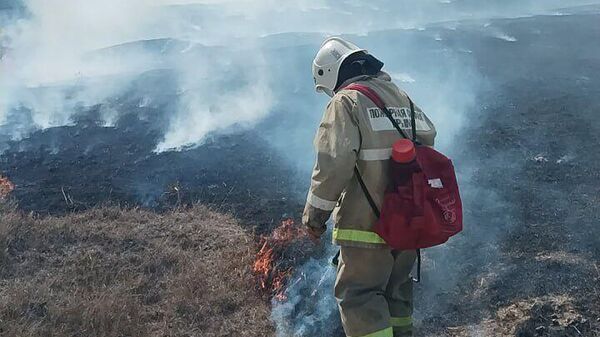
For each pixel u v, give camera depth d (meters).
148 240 4.19
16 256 3.98
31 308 3.45
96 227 4.34
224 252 4.01
